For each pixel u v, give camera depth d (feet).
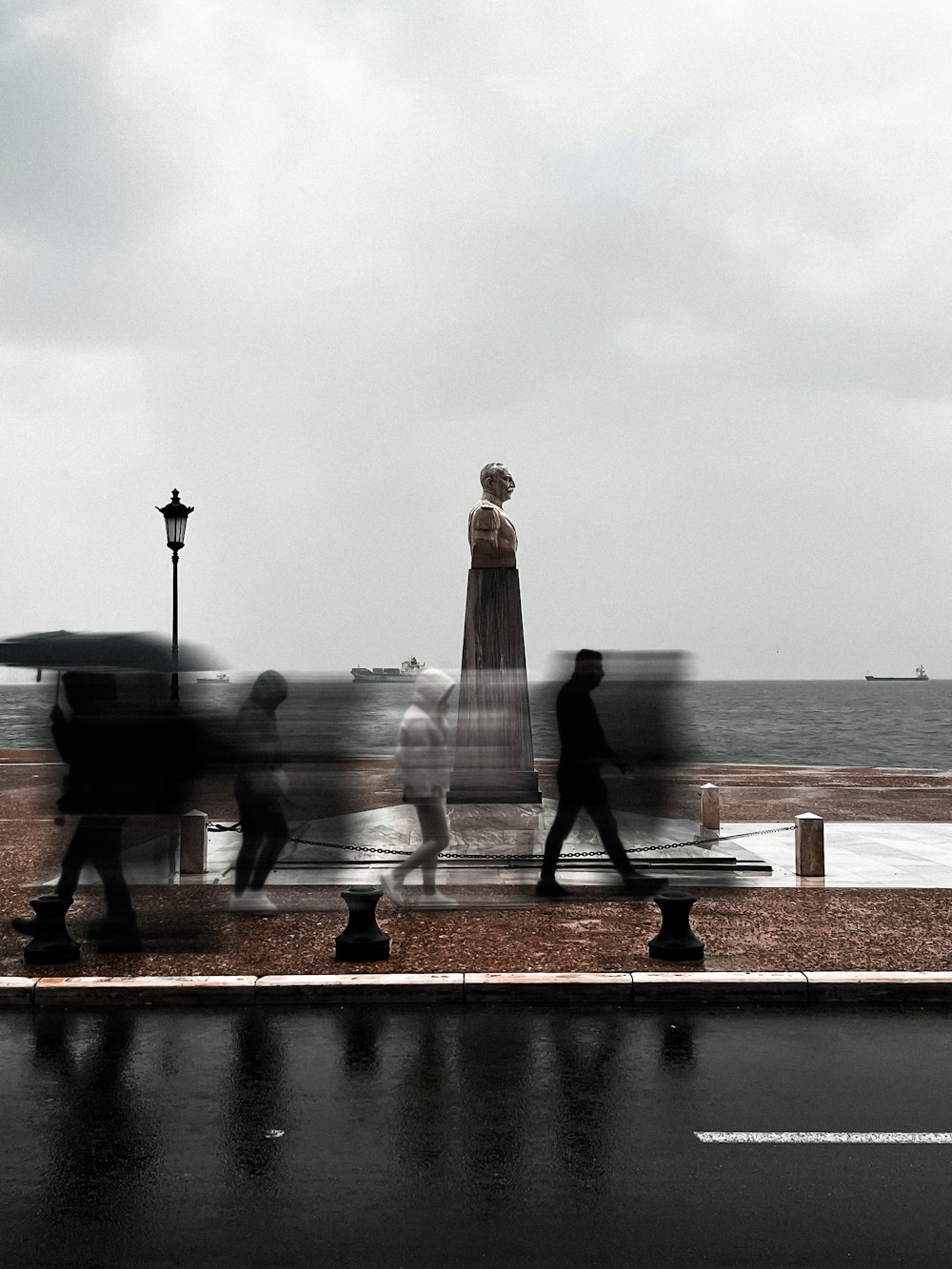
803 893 35.60
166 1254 12.92
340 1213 13.91
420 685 33.63
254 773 33.17
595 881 35.83
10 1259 12.79
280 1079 18.86
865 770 94.94
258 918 32.07
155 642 27.96
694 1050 20.44
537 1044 20.79
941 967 25.27
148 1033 21.58
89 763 27.91
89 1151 15.83
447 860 38.09
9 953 27.48
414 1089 18.31
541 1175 14.99
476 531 47.21
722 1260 12.75
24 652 27.12
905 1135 16.38
